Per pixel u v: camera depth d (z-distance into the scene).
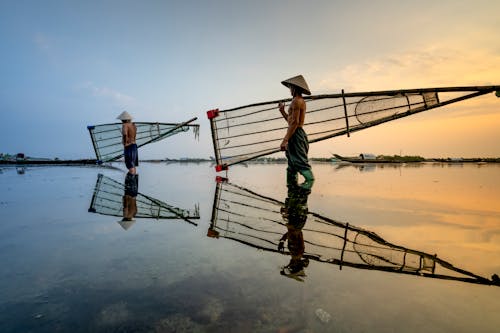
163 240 2.09
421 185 5.70
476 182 6.35
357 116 6.35
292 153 5.00
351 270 1.58
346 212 3.13
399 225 2.56
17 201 3.66
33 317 1.10
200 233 2.29
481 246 1.99
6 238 2.09
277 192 4.85
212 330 1.02
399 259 1.75
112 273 1.49
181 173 9.60
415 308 1.19
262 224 2.61
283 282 1.42
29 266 1.57
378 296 1.29
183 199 4.03
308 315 1.12
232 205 3.57
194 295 1.27
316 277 1.48
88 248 1.88
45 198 3.90
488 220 2.74
